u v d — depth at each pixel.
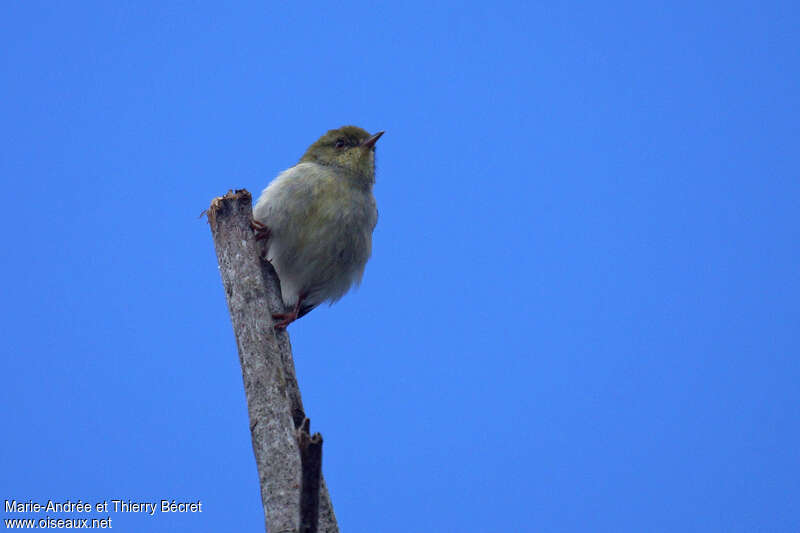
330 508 8.84
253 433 8.33
